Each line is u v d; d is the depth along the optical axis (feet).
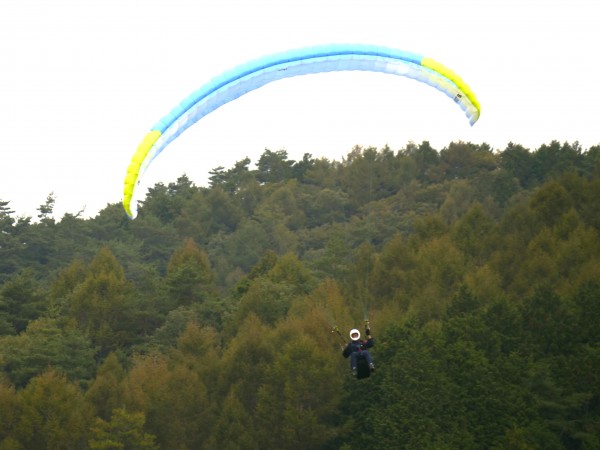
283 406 381.60
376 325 443.73
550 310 420.77
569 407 362.12
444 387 360.89
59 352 452.76
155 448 363.76
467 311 446.19
